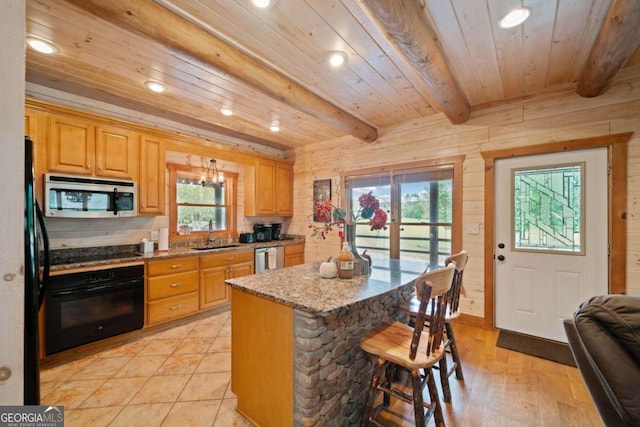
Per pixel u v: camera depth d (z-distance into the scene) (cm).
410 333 171
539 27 185
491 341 278
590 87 235
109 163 286
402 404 190
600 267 252
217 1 164
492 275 304
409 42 175
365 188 414
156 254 315
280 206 487
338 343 159
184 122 374
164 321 309
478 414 179
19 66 71
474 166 316
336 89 276
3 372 70
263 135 433
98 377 220
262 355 164
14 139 70
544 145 275
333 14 174
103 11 152
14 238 70
